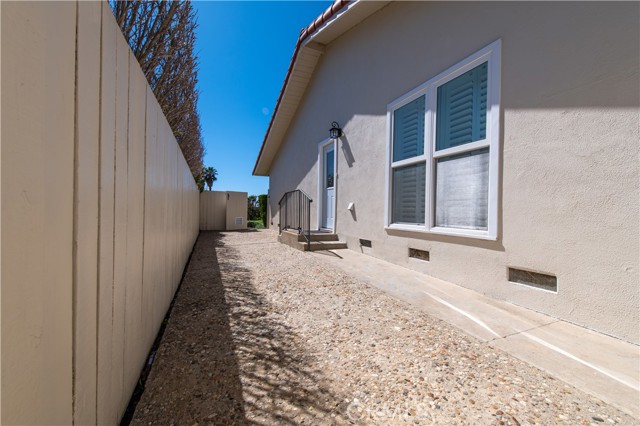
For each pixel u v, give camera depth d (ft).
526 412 4.83
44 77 2.63
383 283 12.10
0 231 2.13
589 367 6.08
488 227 10.26
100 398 3.84
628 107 7.04
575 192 8.01
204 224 44.45
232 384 5.65
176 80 12.35
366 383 5.68
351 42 19.39
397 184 15.44
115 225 4.40
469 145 11.21
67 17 3.01
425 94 13.42
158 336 7.71
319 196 24.07
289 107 29.37
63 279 2.96
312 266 15.24
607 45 7.40
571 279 8.09
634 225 6.95
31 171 2.46
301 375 5.96
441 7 12.55
